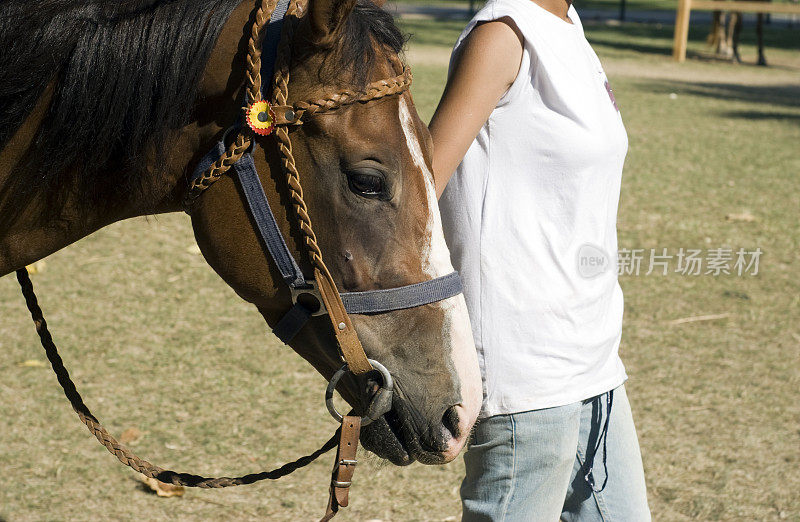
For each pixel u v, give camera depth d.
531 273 1.99
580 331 2.05
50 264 5.78
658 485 3.55
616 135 2.06
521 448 2.04
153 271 5.75
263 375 4.40
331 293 1.63
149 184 1.68
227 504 3.39
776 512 3.40
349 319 1.64
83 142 1.65
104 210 1.77
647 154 9.45
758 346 4.89
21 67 1.63
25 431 3.78
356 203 1.60
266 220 1.63
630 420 2.27
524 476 2.06
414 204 1.65
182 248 6.28
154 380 4.27
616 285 2.22
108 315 5.00
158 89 1.63
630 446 2.25
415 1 31.59
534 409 2.01
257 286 1.69
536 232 1.99
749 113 12.59
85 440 3.76
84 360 4.42
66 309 5.05
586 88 2.01
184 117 1.63
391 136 1.61
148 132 1.64
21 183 1.72
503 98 1.94
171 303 5.24
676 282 5.79
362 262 1.63
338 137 1.58
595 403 2.18
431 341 1.68
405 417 1.70
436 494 3.53
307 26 1.54
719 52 20.61
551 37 1.97
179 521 3.26
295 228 1.63
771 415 4.15
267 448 3.75
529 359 2.00
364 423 1.68
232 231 1.66
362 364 1.66
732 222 7.05
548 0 2.05
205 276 5.74
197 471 3.53
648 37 23.83
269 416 4.02
